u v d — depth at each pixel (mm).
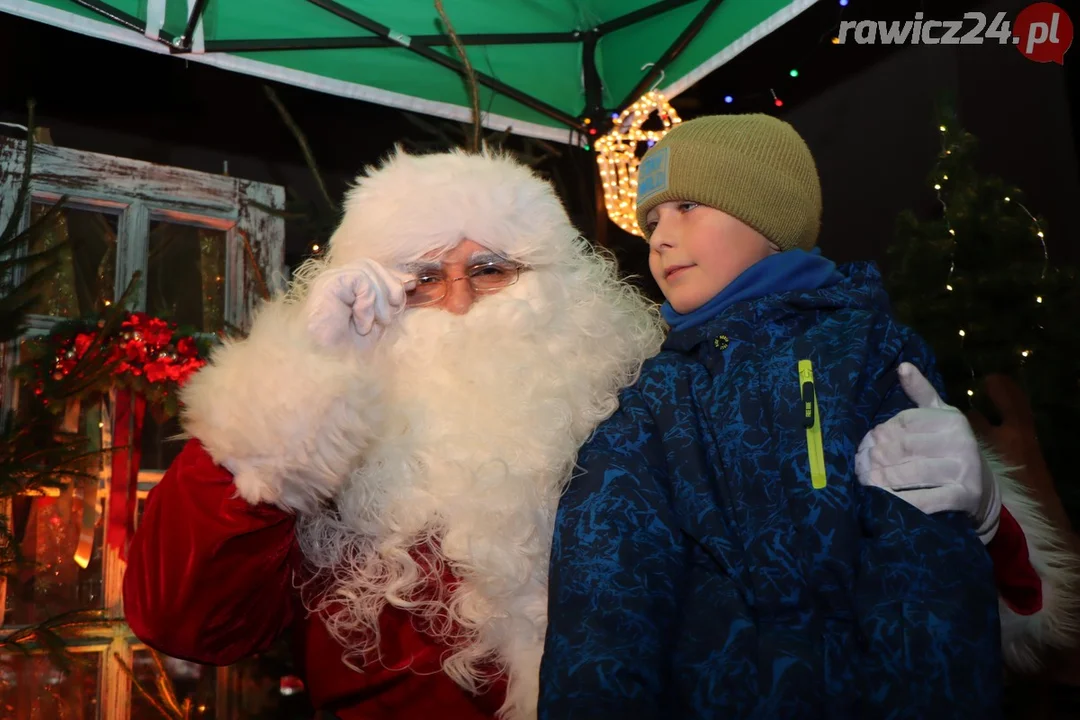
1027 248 2645
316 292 1127
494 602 1097
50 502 3062
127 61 3592
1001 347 2539
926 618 874
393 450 1146
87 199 3195
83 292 3449
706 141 1287
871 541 945
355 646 1139
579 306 1332
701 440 1081
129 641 2996
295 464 1018
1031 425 2029
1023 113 3297
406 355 1230
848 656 899
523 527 1118
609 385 1282
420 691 1127
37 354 2670
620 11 3180
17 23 3396
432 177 1302
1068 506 2361
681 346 1198
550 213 1346
